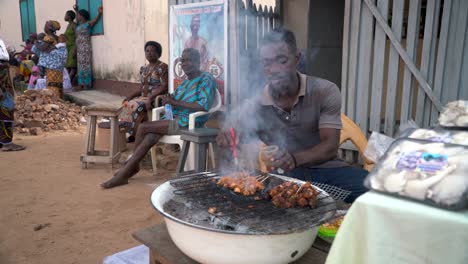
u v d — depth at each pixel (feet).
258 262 4.25
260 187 5.31
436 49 14.26
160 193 5.27
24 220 11.52
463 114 4.70
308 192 5.03
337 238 3.74
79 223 11.32
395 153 4.04
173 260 4.73
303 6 18.89
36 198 13.28
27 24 47.39
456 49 12.94
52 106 27.02
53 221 11.46
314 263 4.76
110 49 33.12
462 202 3.21
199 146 11.43
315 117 7.68
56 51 32.01
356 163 15.39
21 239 10.37
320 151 7.04
